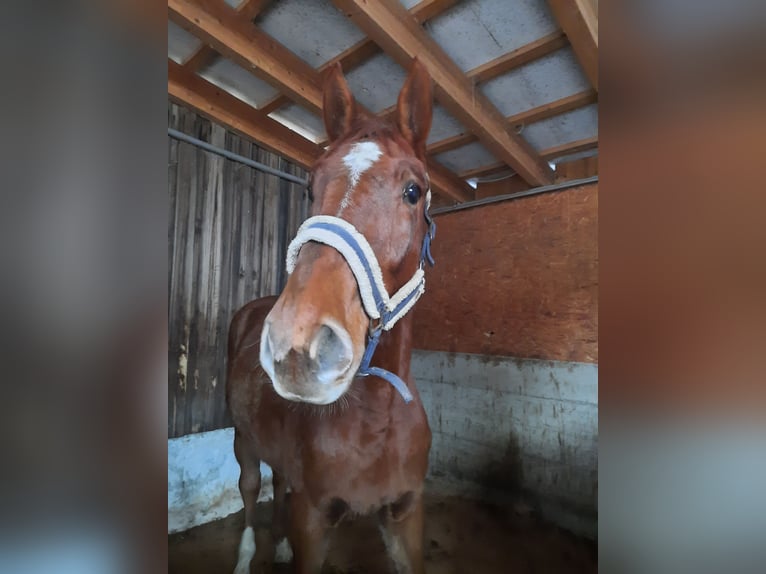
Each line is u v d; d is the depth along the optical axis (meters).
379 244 0.76
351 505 0.94
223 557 1.72
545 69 1.63
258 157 2.32
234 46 1.58
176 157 1.98
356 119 1.02
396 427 0.95
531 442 2.12
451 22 1.49
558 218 2.10
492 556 1.71
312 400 0.60
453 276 2.50
